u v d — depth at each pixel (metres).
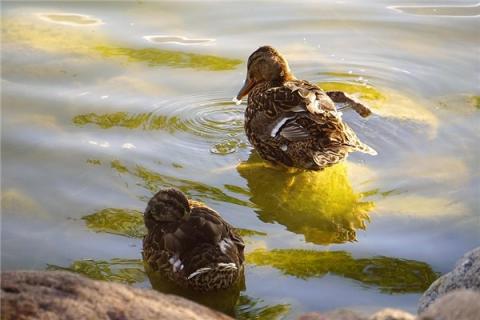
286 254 18.73
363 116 24.83
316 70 27.44
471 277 14.84
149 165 22.36
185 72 27.06
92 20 29.97
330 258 18.52
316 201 21.11
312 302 16.97
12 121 23.89
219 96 25.95
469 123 24.53
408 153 23.25
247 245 19.14
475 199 20.86
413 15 30.52
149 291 13.91
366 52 28.36
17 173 21.61
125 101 25.31
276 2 31.39
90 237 19.28
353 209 20.66
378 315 12.18
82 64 27.14
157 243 18.41
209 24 29.86
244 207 20.80
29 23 29.48
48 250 18.75
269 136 22.62
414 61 27.84
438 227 19.66
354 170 22.66
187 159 22.88
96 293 13.27
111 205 20.48
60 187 21.12
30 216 19.98
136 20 30.02
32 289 13.19
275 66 25.11
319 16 30.44
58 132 23.56
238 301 17.30
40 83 25.97
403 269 18.02
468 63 27.61
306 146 22.02
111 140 23.36
